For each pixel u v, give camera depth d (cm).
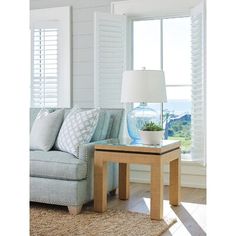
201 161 397
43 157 314
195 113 406
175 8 432
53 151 340
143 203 348
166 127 453
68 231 258
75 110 358
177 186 340
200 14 395
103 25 446
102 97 450
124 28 454
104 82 449
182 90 443
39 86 496
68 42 480
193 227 274
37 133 349
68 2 482
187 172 431
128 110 460
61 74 485
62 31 484
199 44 399
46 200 312
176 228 272
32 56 497
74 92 481
